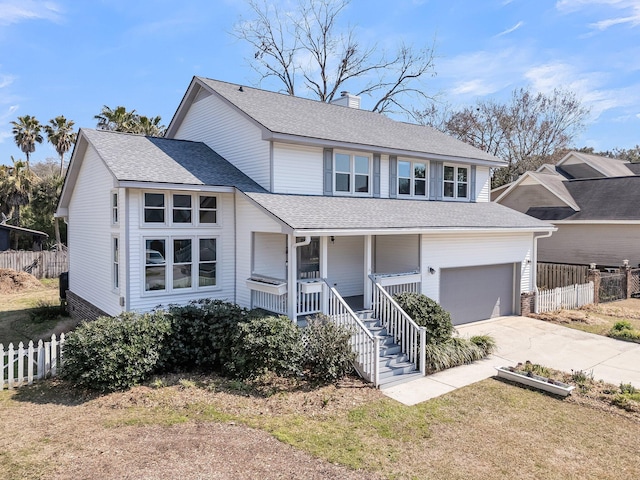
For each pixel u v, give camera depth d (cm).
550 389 933
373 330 1181
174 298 1255
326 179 1465
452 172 1845
